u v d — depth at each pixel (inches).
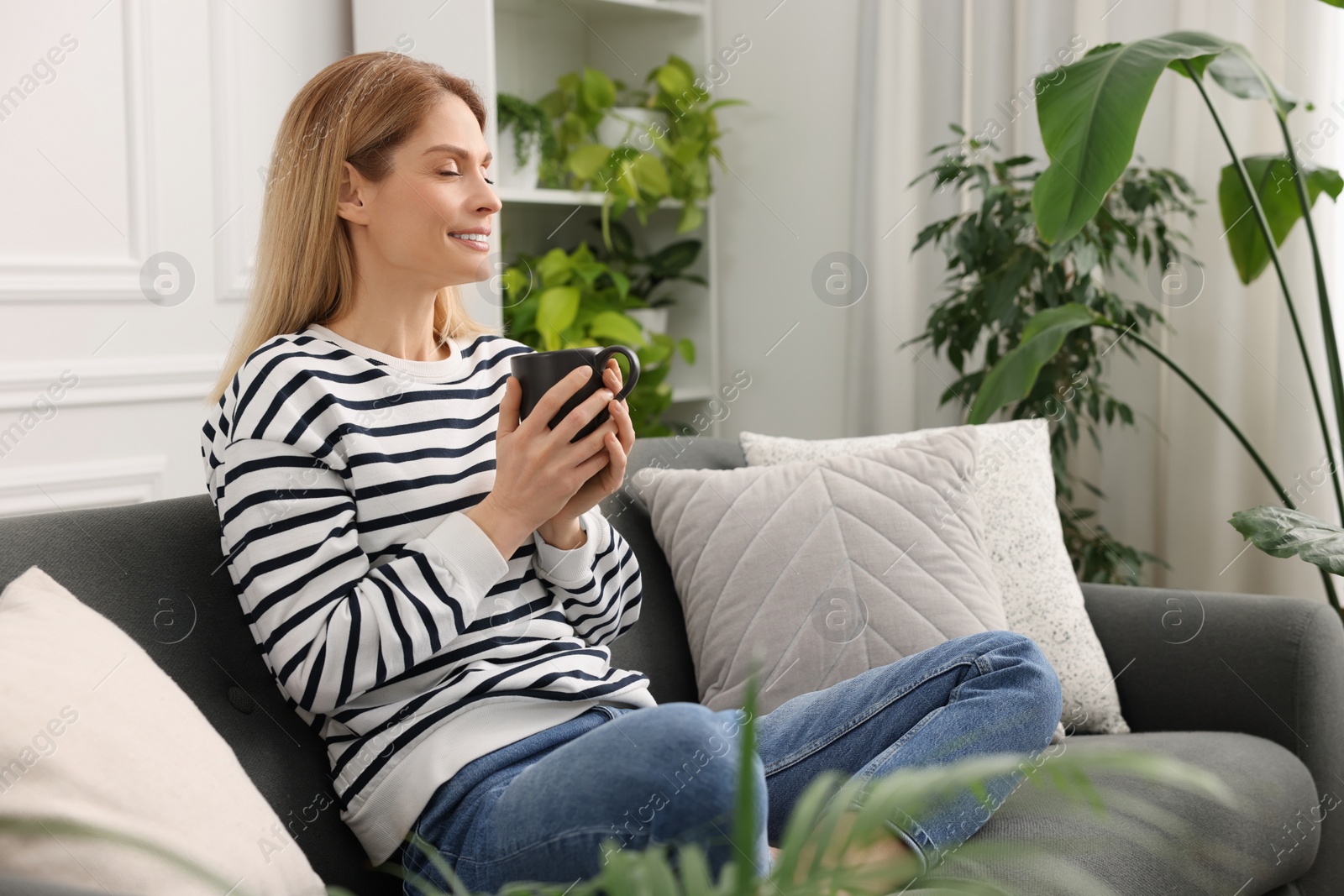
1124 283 93.4
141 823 31.3
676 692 57.3
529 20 112.7
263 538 38.5
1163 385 92.7
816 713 44.8
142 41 87.1
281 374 40.4
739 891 16.3
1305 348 69.3
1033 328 75.4
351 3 100.4
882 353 105.3
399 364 43.8
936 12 100.2
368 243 43.7
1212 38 68.6
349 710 39.6
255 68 94.0
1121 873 40.2
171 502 42.4
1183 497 91.5
